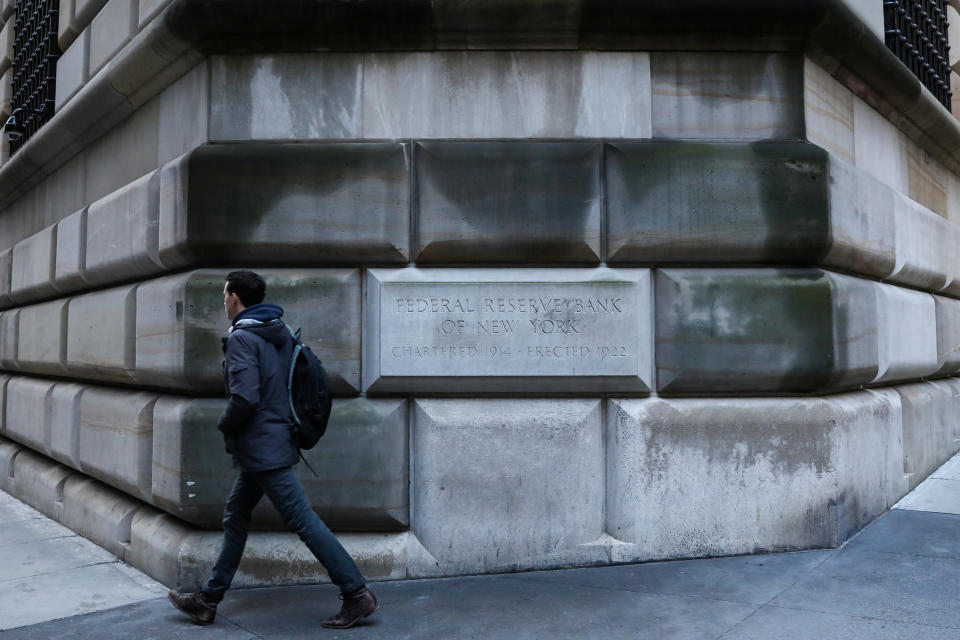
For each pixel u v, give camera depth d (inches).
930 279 275.0
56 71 305.6
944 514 217.2
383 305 183.9
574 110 192.5
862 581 165.6
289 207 186.2
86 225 253.8
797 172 190.7
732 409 188.1
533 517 183.0
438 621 151.0
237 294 156.8
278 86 193.3
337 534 184.4
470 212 186.4
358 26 187.8
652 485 185.0
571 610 154.8
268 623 153.9
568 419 184.5
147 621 157.6
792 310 188.5
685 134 194.2
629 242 187.6
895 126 259.9
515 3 185.2
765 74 196.7
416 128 191.5
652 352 189.2
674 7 187.8
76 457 249.6
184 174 189.5
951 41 357.1
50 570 198.7
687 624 144.8
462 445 183.5
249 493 155.8
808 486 188.1
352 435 181.8
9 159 347.3
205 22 187.8
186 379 185.2
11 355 325.4
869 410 213.0
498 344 184.1
